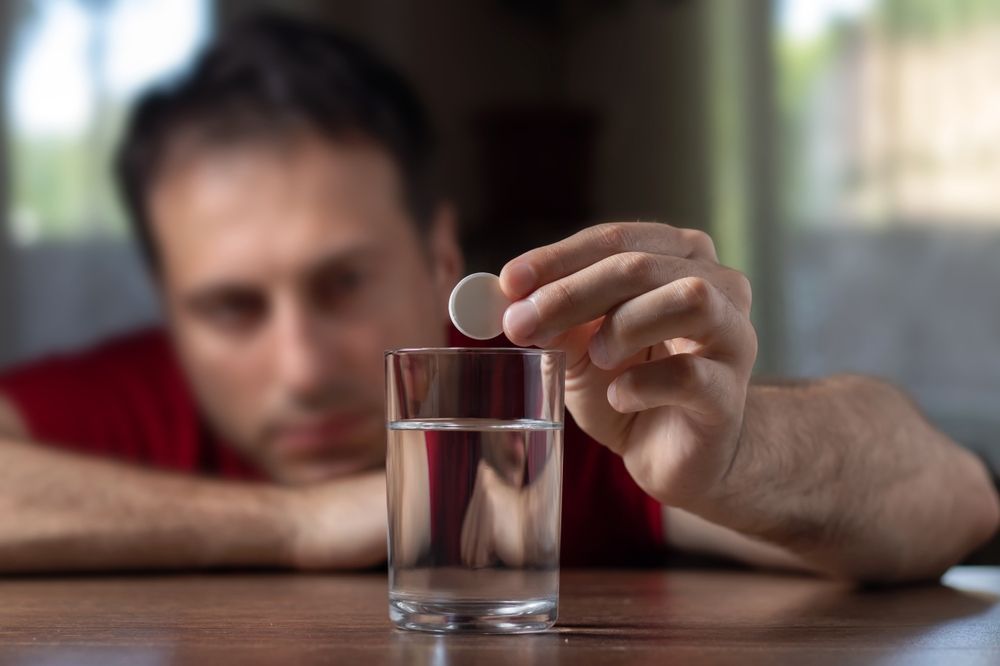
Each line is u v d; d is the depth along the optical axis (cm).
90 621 73
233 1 260
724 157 287
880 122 294
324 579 95
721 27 286
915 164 295
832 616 74
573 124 276
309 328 179
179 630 69
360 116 196
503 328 67
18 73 263
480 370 65
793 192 292
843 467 82
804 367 295
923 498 86
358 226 187
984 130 293
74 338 262
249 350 178
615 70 278
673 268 68
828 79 293
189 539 98
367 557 98
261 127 191
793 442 80
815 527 81
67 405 174
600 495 118
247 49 219
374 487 101
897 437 87
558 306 66
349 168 190
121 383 177
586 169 277
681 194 283
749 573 98
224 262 186
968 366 296
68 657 62
